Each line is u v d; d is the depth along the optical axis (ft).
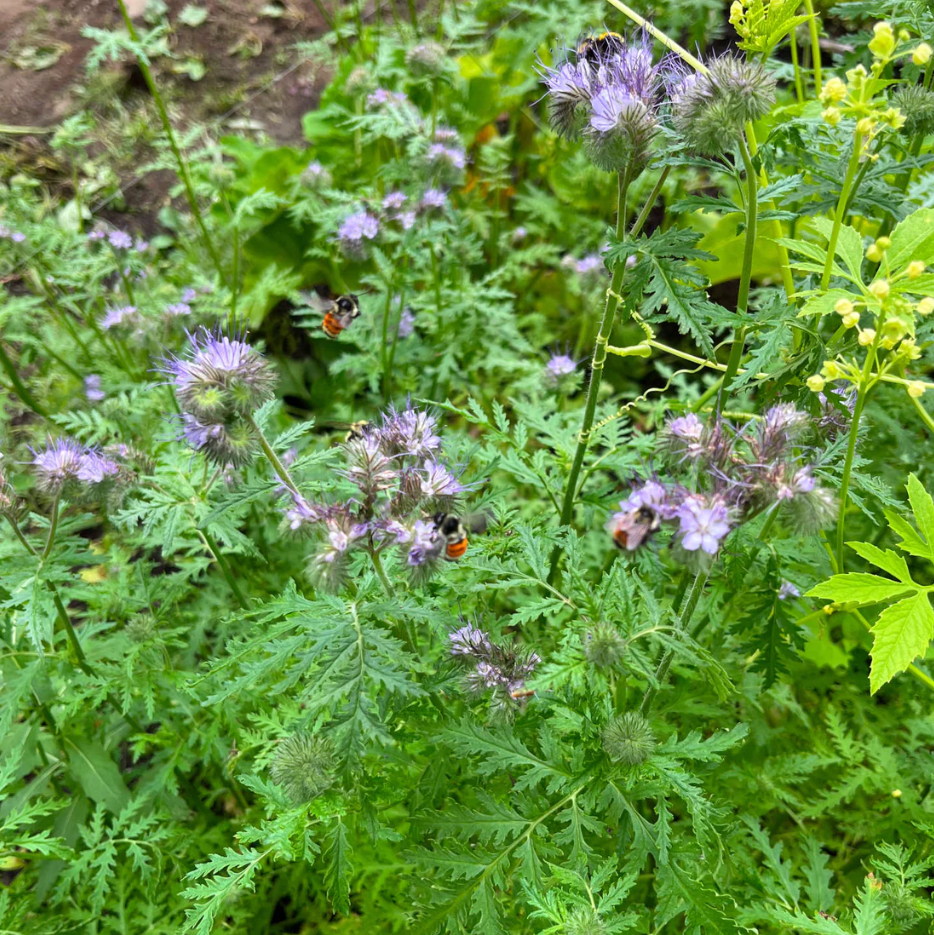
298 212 1.57
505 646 0.84
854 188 0.92
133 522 0.97
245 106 2.25
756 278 1.62
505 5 1.96
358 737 0.69
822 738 1.11
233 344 0.80
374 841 0.79
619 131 0.78
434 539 0.77
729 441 0.75
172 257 1.80
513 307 1.78
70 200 2.04
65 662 1.05
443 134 1.52
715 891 0.77
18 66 2.29
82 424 1.34
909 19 1.01
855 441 0.81
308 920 1.08
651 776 0.78
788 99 1.45
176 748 1.07
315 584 0.75
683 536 0.72
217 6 2.43
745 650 0.93
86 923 1.02
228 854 0.78
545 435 1.48
